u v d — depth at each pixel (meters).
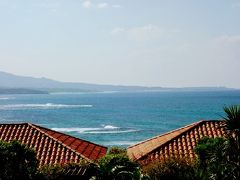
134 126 115.12
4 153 16.53
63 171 18.75
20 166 16.80
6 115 157.25
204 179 13.77
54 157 22.25
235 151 13.75
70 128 112.06
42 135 24.94
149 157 22.53
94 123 126.06
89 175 19.28
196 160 18.00
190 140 24.75
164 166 17.28
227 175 13.70
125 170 17.94
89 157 22.97
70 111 178.25
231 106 13.93
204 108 178.62
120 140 86.81
